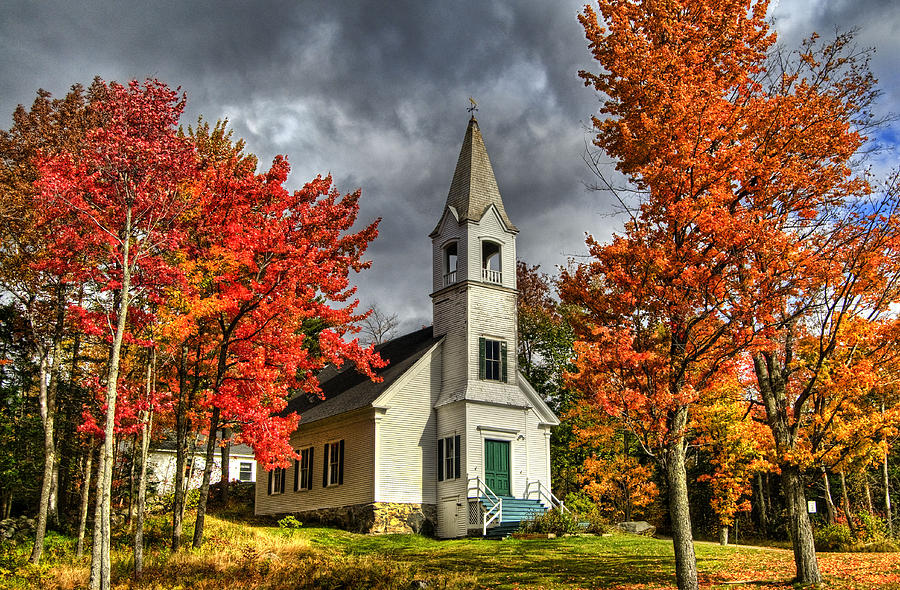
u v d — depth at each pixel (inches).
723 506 1067.9
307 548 842.2
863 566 713.6
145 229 607.8
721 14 587.2
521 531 1035.3
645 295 565.3
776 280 550.9
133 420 687.1
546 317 1734.7
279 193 743.1
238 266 718.5
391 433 1167.0
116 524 979.3
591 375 566.3
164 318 676.1
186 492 1081.4
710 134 549.3
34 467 1101.7
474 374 1204.5
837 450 594.9
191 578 648.4
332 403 1311.5
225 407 725.3
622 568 730.8
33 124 770.2
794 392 692.1
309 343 1249.4
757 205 585.3
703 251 551.2
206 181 711.1
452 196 1334.9
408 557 847.1
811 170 586.9
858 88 585.6
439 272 1316.4
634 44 582.9
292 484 1347.2
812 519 1348.4
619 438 1291.8
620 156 612.1
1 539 877.2
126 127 580.4
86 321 590.6
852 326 585.6
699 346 575.2
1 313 847.7
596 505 1369.3
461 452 1153.4
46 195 573.3
